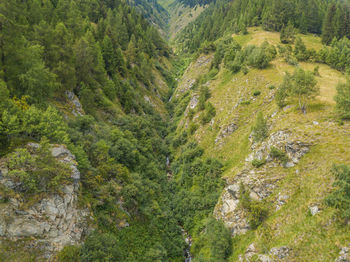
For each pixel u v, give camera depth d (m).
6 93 24.61
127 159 44.47
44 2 66.69
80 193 28.64
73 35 59.34
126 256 29.64
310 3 104.44
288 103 42.56
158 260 30.53
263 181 32.53
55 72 43.22
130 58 94.81
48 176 23.84
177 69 136.00
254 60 64.06
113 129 49.75
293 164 31.34
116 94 68.94
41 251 21.33
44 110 33.44
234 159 45.16
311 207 25.17
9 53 30.42
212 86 74.31
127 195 35.38
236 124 52.06
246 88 59.56
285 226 26.27
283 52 67.69
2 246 19.25
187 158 54.62
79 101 49.47
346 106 32.81
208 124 60.59
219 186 42.16
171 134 74.75
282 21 100.75
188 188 48.31
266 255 24.88
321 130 32.69
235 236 31.52
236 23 114.81
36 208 22.45
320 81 53.62
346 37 83.12
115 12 121.25
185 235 39.31
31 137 26.41
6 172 21.44
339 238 21.05
